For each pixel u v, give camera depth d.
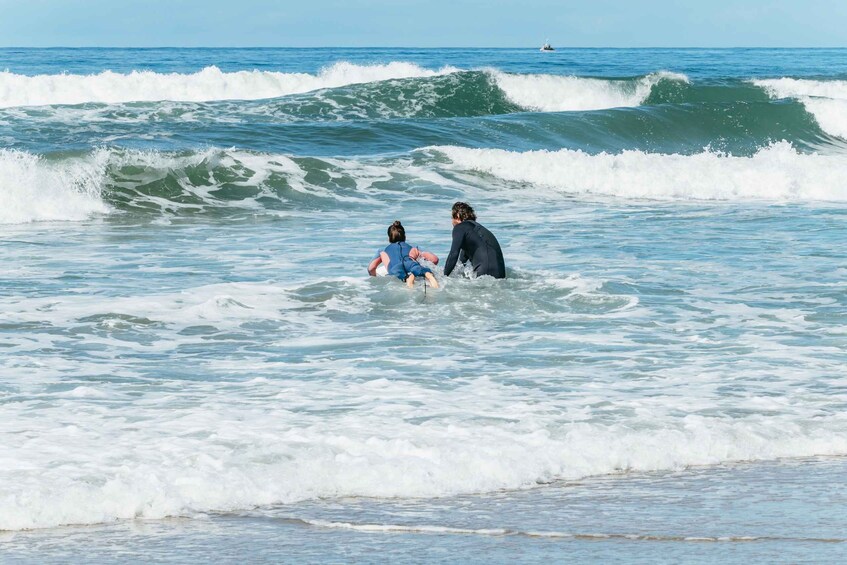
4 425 16.20
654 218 46.41
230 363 21.33
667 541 11.70
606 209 49.88
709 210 49.72
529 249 36.91
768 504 13.15
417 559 11.13
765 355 22.09
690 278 31.39
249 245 38.31
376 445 15.27
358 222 45.00
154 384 19.41
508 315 26.25
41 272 31.88
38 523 12.20
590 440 15.64
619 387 19.34
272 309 26.67
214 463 14.27
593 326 25.06
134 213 46.78
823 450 15.84
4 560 11.02
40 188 47.31
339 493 13.54
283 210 48.34
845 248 37.59
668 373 20.50
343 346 22.98
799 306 27.42
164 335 23.92
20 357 21.52
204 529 12.12
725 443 15.78
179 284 30.06
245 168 53.84
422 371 20.64
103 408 17.47
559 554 11.28
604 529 12.14
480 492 13.68
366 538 11.84
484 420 16.78
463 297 27.92
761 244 38.50
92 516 12.42
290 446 15.13
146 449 14.91
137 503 12.77
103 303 26.89
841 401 18.41
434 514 12.73
